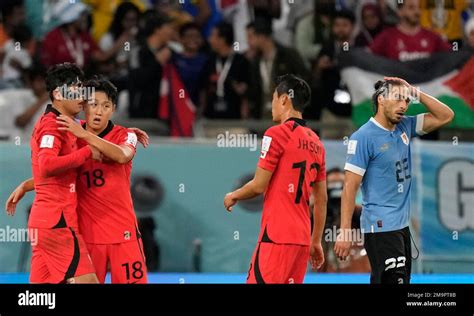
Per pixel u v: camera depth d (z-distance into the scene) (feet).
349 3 138.82
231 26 134.10
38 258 73.15
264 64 133.69
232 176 119.85
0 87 131.75
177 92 132.77
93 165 73.56
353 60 135.64
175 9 138.00
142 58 132.77
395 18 138.92
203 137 132.26
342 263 115.96
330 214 116.47
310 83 134.10
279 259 72.49
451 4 143.02
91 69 134.82
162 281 105.81
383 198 77.05
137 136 78.38
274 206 72.95
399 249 76.59
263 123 132.05
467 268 122.62
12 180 116.47
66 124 70.18
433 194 122.93
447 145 123.44
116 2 136.56
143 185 118.42
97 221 73.87
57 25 136.46
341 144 119.34
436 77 136.87
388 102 76.43
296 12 138.82
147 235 118.11
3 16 134.41
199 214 119.24
